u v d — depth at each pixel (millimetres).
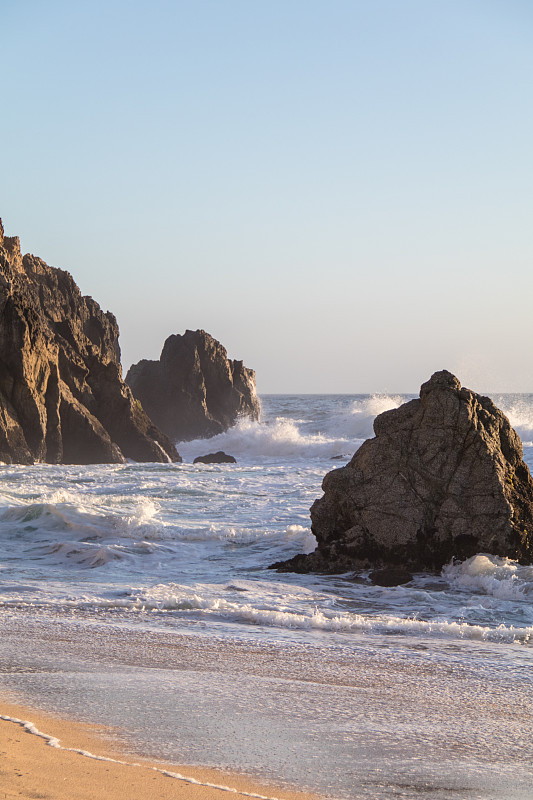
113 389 75250
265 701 10641
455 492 22016
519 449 23516
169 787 7266
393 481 22547
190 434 114188
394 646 14297
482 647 14352
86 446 67938
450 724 9883
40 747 8180
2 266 79875
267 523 29500
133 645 13789
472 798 7531
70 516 28000
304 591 19562
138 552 24094
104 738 8797
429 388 23109
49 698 10359
